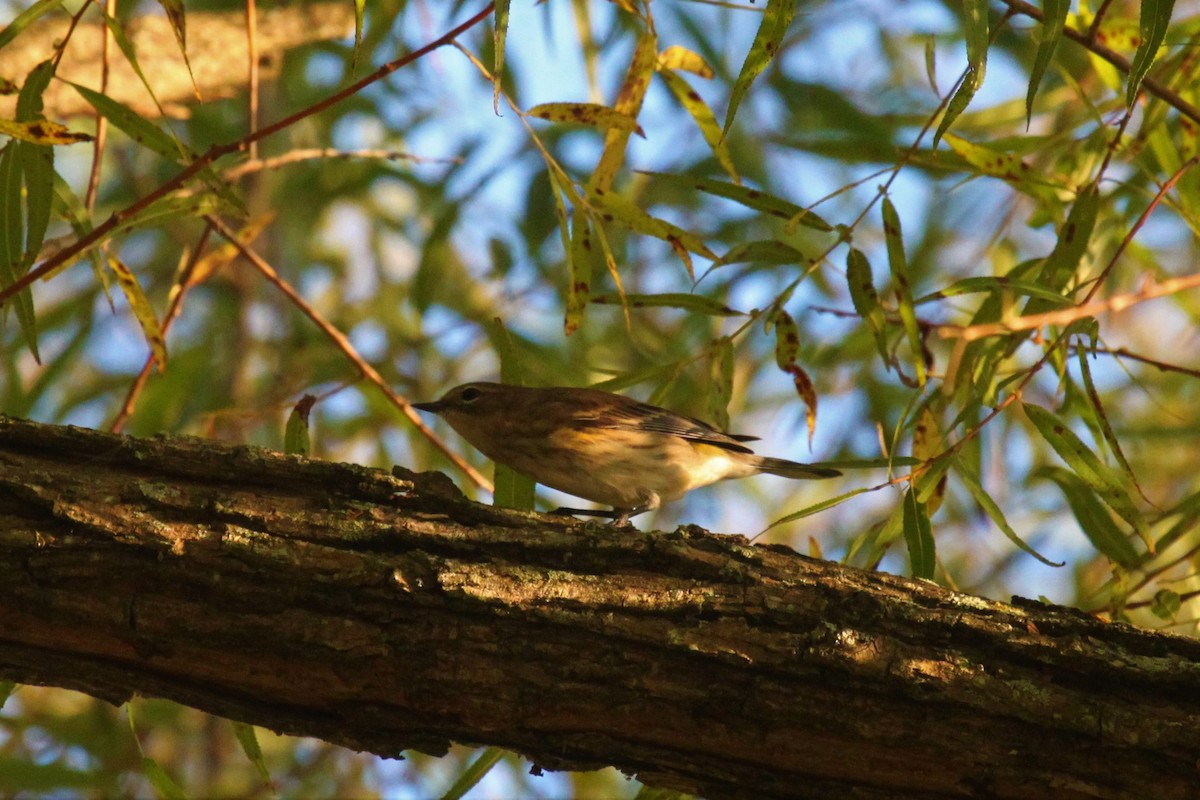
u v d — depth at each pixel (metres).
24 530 6.71
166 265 17.83
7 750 14.78
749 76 7.86
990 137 14.03
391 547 7.05
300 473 7.23
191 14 14.37
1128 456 16.47
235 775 16.69
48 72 8.73
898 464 9.20
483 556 7.07
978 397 9.55
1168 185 9.32
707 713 6.80
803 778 6.89
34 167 8.78
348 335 17.23
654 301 10.19
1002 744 6.65
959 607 7.01
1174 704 6.69
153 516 6.87
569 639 6.84
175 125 15.88
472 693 6.82
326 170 16.83
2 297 8.25
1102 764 6.61
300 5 14.61
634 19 15.63
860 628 6.88
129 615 6.70
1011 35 15.08
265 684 6.90
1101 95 14.78
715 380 10.66
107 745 14.56
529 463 12.52
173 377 15.75
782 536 18.39
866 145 13.27
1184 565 13.73
